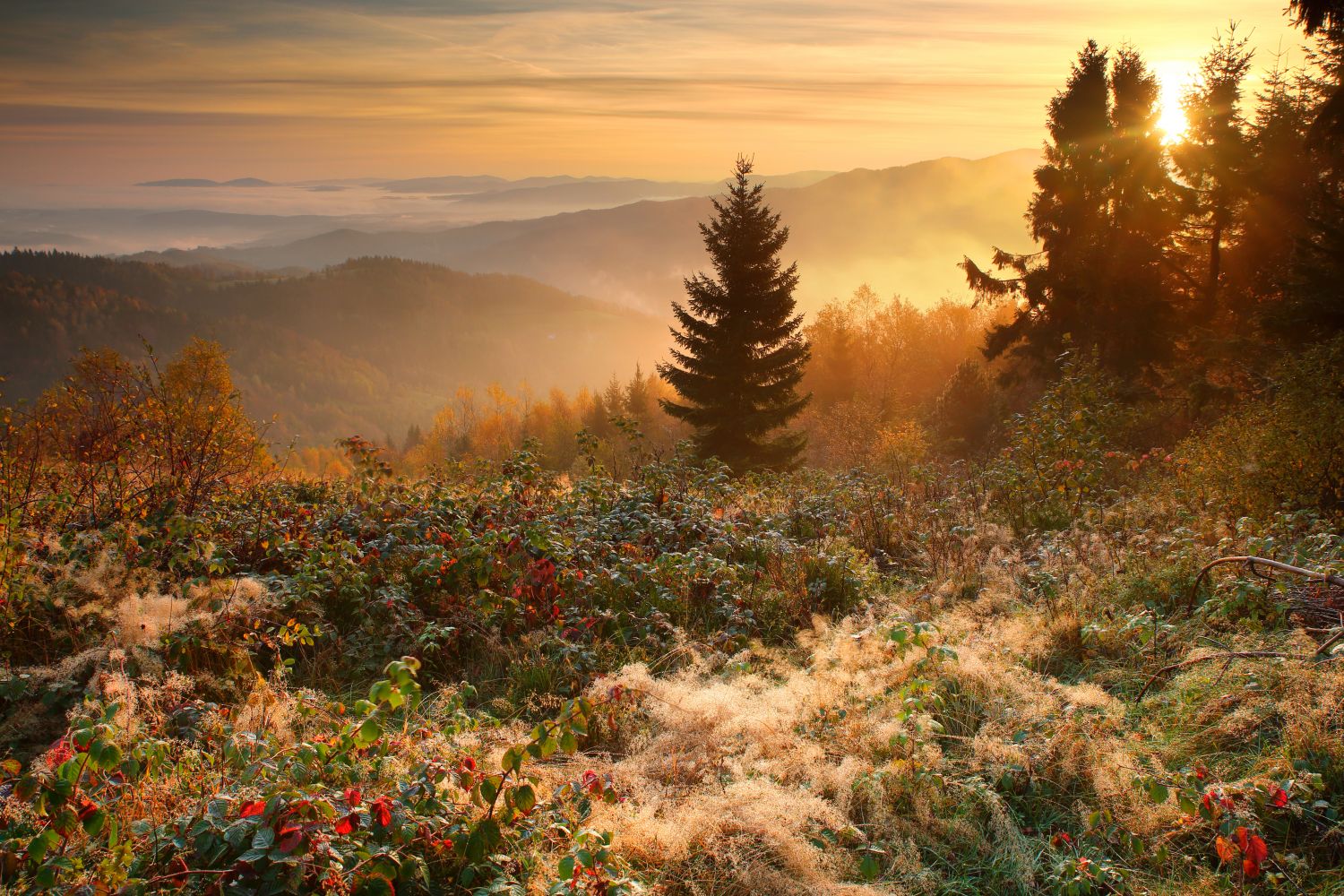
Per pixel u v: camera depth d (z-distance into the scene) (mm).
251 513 6230
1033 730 3486
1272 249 25500
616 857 2461
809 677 4039
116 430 6094
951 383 36344
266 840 2246
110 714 2742
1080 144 24734
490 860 2576
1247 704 3430
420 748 3092
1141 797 2912
